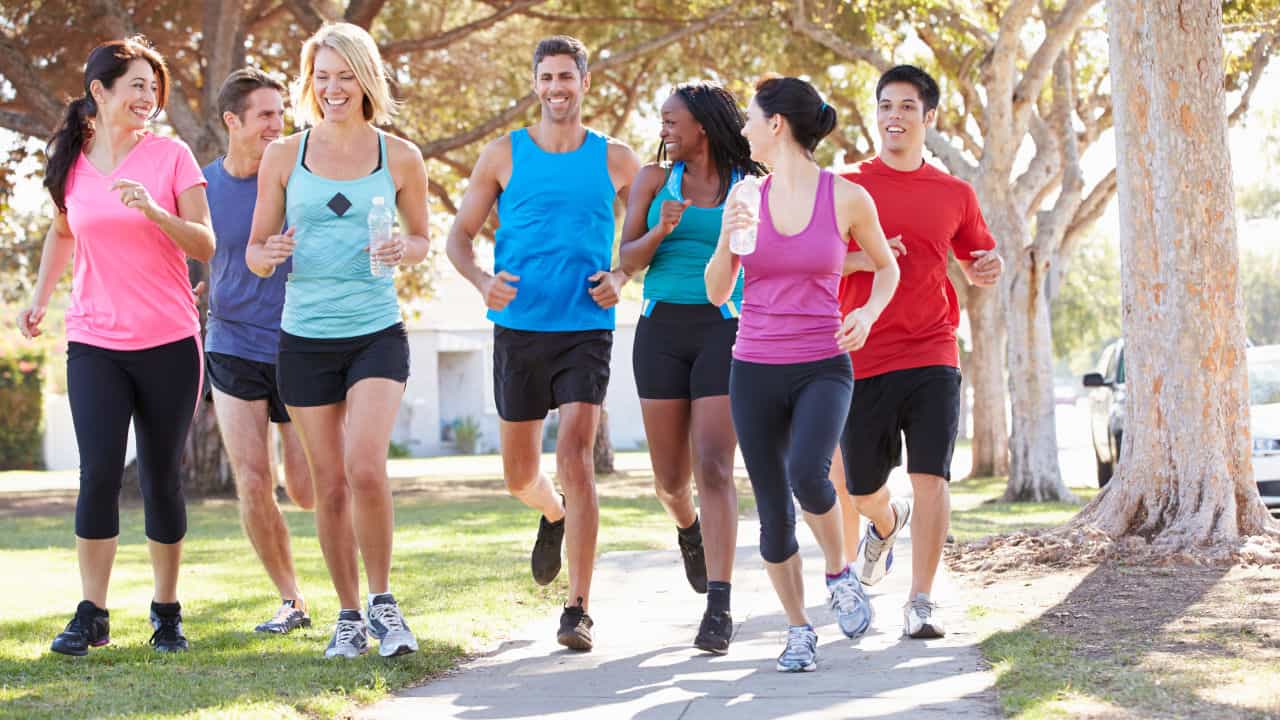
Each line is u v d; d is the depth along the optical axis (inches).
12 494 954.7
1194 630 242.2
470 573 372.5
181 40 853.8
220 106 290.2
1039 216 740.7
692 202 256.1
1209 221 361.7
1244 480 358.9
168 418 245.6
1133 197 370.3
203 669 226.2
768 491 231.6
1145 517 362.0
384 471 237.1
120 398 242.8
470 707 206.8
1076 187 741.3
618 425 2063.2
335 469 243.8
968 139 949.8
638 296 1460.4
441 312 1956.2
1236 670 203.0
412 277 1190.3
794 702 202.8
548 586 345.7
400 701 211.8
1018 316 704.4
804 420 227.3
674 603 318.0
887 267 234.4
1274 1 723.4
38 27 789.2
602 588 343.3
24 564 430.3
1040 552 349.1
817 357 228.8
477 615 294.7
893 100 261.9
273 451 306.3
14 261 1064.2
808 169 231.1
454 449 1953.7
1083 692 192.1
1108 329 2459.4
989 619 266.8
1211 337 360.2
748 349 231.9
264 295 282.8
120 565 425.7
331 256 239.3
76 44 800.9
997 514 565.9
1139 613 265.0
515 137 261.6
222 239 283.9
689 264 255.3
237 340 281.4
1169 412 361.4
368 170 243.9
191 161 247.4
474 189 262.7
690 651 253.9
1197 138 362.3
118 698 200.1
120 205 239.6
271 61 918.4
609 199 261.0
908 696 202.5
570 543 257.9
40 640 260.7
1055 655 222.4
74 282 245.6
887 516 285.9
